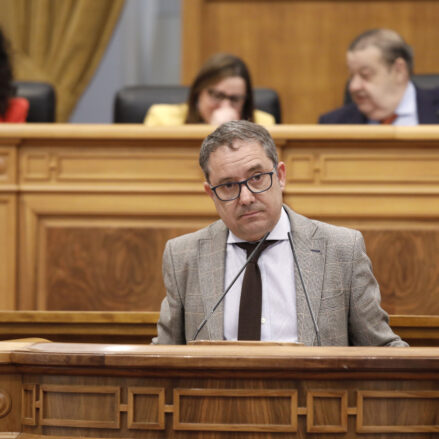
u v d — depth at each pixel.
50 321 6.29
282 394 3.81
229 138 5.26
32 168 8.75
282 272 5.58
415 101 10.12
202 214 8.63
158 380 3.87
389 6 14.91
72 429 3.93
